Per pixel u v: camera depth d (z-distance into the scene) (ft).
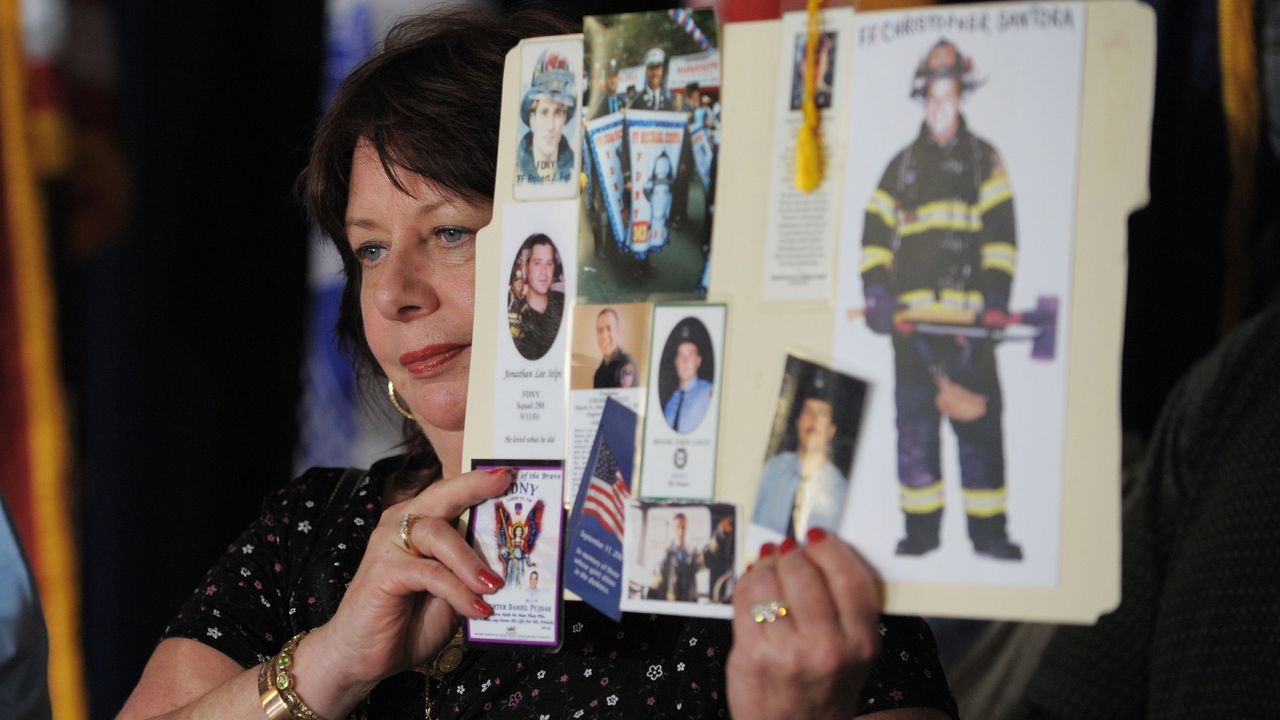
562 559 7.73
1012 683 14.32
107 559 17.72
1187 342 14.33
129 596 17.80
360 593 8.16
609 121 7.80
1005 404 6.88
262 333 18.31
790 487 7.18
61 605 17.38
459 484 7.92
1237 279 14.10
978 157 7.03
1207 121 14.19
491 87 9.00
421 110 8.85
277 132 18.08
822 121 7.30
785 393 7.23
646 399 7.58
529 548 7.79
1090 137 6.92
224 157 18.13
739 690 6.98
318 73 17.81
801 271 7.29
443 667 9.23
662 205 7.65
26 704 9.71
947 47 7.14
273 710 8.45
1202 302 14.25
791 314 7.29
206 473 18.12
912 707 8.26
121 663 17.75
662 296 7.61
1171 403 13.96
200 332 18.12
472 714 8.94
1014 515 6.80
